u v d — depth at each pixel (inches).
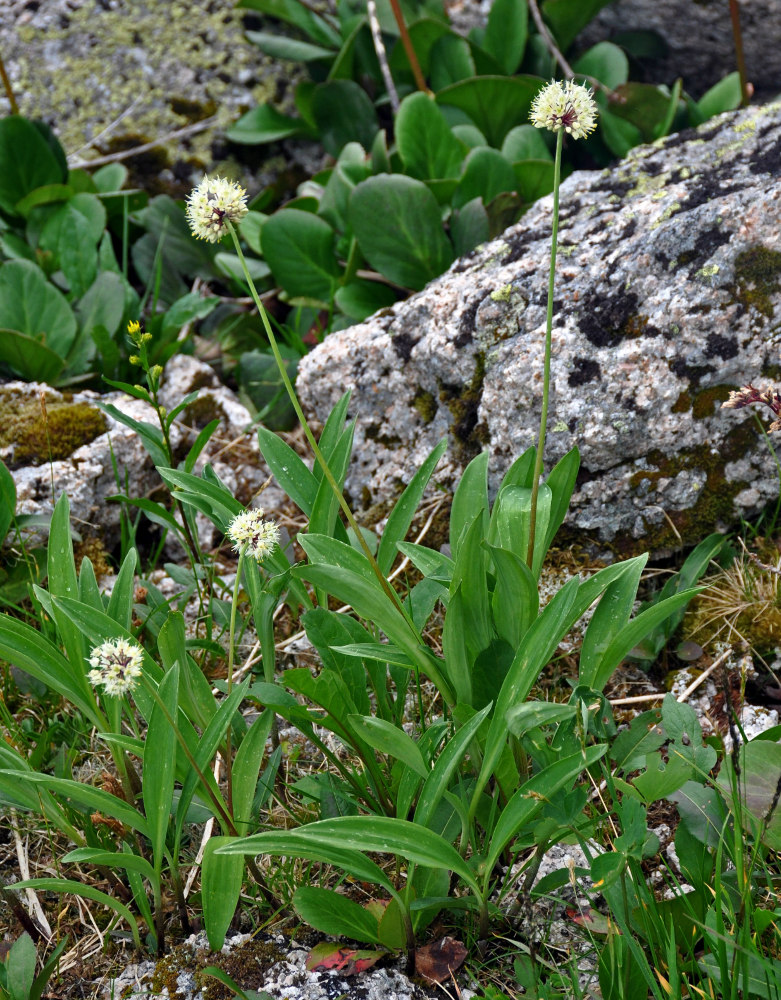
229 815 57.5
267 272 126.3
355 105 139.2
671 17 143.5
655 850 53.1
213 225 50.1
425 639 83.0
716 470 83.8
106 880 65.2
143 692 59.2
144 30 156.9
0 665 80.4
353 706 58.9
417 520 93.8
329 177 137.0
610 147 123.0
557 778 49.6
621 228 88.7
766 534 84.8
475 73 135.8
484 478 66.5
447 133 117.9
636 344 82.4
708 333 81.7
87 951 60.6
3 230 131.9
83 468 98.6
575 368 83.6
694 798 55.6
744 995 46.6
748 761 55.4
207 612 83.0
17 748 73.7
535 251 92.2
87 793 53.9
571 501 85.2
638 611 81.0
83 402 104.6
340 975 55.6
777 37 140.9
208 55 156.3
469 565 52.9
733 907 53.3
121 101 154.6
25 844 68.7
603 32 150.5
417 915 56.5
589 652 59.6
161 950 59.2
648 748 58.4
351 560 60.2
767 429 81.7
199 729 72.6
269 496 106.0
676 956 51.5
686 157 95.7
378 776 62.5
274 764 64.0
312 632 59.0
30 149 129.0
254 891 61.7
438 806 60.7
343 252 120.9
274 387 115.6
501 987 55.6
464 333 90.4
